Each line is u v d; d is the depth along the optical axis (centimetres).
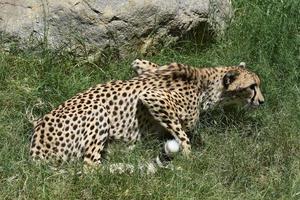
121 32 1803
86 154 1529
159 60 1841
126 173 1444
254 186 1466
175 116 1580
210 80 1656
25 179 1417
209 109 1673
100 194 1388
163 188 1405
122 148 1563
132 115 1583
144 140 1602
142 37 1828
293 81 1814
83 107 1542
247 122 1684
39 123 1545
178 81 1622
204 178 1454
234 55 1877
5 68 1736
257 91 1684
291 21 1934
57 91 1705
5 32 1794
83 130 1528
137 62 1728
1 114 1617
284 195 1437
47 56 1762
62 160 1514
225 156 1523
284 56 1862
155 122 1609
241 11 2017
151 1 1819
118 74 1778
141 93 1584
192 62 1853
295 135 1612
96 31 1791
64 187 1394
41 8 1797
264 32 1909
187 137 1588
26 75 1736
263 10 1997
